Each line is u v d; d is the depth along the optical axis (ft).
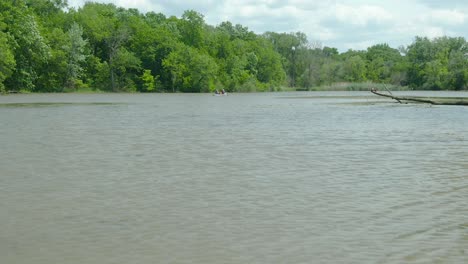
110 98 281.13
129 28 442.50
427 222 35.83
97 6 508.53
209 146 74.64
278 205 40.42
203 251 30.22
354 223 35.65
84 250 30.30
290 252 30.09
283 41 622.95
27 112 148.15
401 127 106.11
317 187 47.09
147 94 384.88
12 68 302.04
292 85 599.16
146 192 44.55
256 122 117.80
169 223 35.53
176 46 446.19
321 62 576.20
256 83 496.23
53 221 35.78
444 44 525.34
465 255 29.43
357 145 76.84
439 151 70.85
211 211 38.63
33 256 29.35
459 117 134.00
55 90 379.35
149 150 70.08
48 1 454.81
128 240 32.04
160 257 29.25
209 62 441.68
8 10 327.06
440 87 494.18
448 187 47.16
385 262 28.48
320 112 156.46
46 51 337.31
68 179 49.85
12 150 69.05
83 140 80.74
